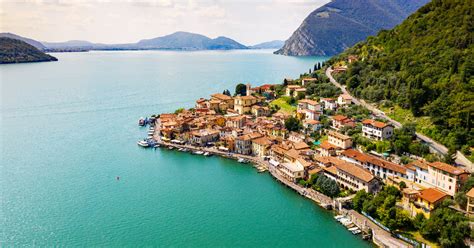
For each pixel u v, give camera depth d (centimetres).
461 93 15862
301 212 12462
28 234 11038
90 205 12862
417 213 10812
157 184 14762
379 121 17125
